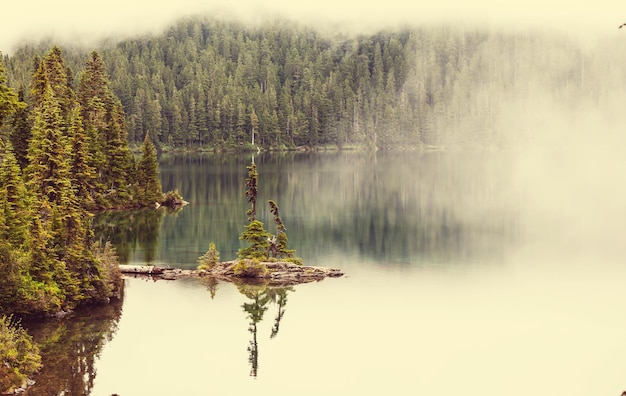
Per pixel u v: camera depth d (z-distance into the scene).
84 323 59.06
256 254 79.00
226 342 55.94
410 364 52.72
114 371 49.31
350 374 50.53
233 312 63.50
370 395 47.22
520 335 59.19
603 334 59.38
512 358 54.16
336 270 78.31
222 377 49.34
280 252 80.88
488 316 64.00
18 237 59.91
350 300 68.31
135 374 49.03
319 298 68.69
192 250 87.69
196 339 56.34
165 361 51.59
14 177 61.28
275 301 67.31
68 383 46.91
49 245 62.41
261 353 53.91
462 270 82.12
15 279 57.88
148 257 83.38
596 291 73.19
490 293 72.00
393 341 57.19
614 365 52.59
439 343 57.09
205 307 64.81
